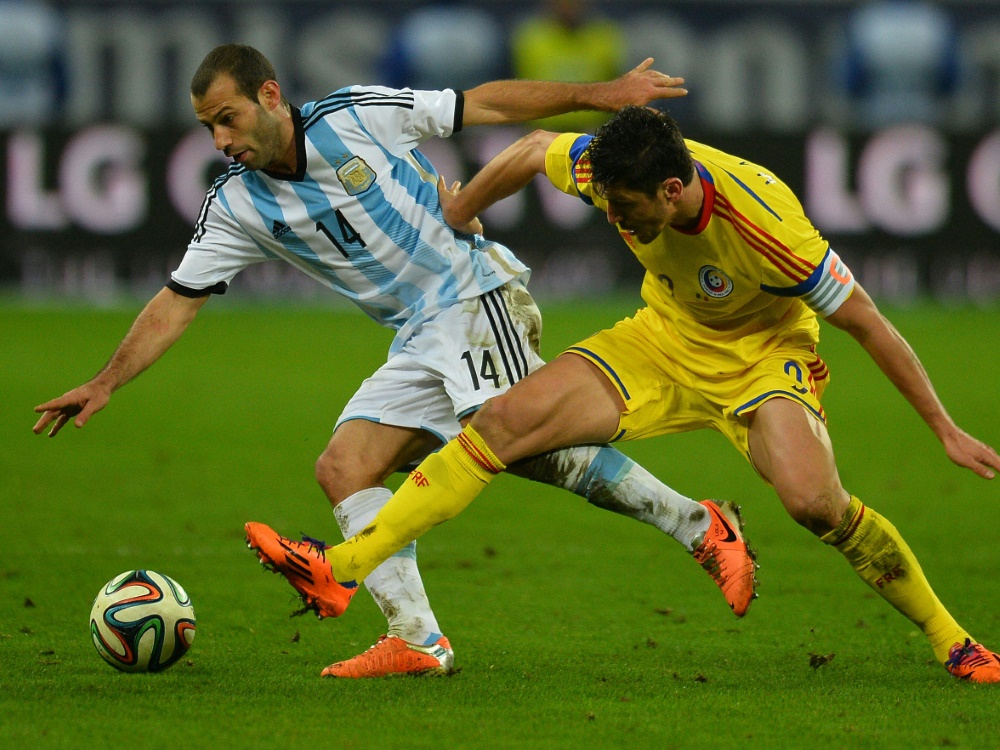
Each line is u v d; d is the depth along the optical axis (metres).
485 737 13.20
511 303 17.12
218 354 48.28
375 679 15.56
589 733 13.38
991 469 14.98
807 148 57.59
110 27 62.84
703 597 20.50
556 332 48.75
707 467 31.89
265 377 43.62
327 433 35.06
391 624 15.98
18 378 41.28
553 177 16.41
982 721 13.86
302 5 62.56
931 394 15.21
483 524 25.92
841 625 18.81
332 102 16.31
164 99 63.34
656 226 14.91
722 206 15.13
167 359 47.19
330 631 18.22
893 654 17.17
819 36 63.56
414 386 16.89
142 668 15.40
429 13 62.38
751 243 15.11
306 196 16.30
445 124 16.64
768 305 16.30
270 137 15.75
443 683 15.38
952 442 15.10
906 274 58.16
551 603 20.02
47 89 63.06
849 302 15.18
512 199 57.31
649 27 63.25
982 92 64.06
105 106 63.31
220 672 15.84
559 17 58.81
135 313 55.75
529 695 14.84
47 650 16.77
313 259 16.86
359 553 15.54
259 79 15.59
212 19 62.75
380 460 16.75
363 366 45.91
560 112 16.80
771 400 15.94
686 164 14.54
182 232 57.59
